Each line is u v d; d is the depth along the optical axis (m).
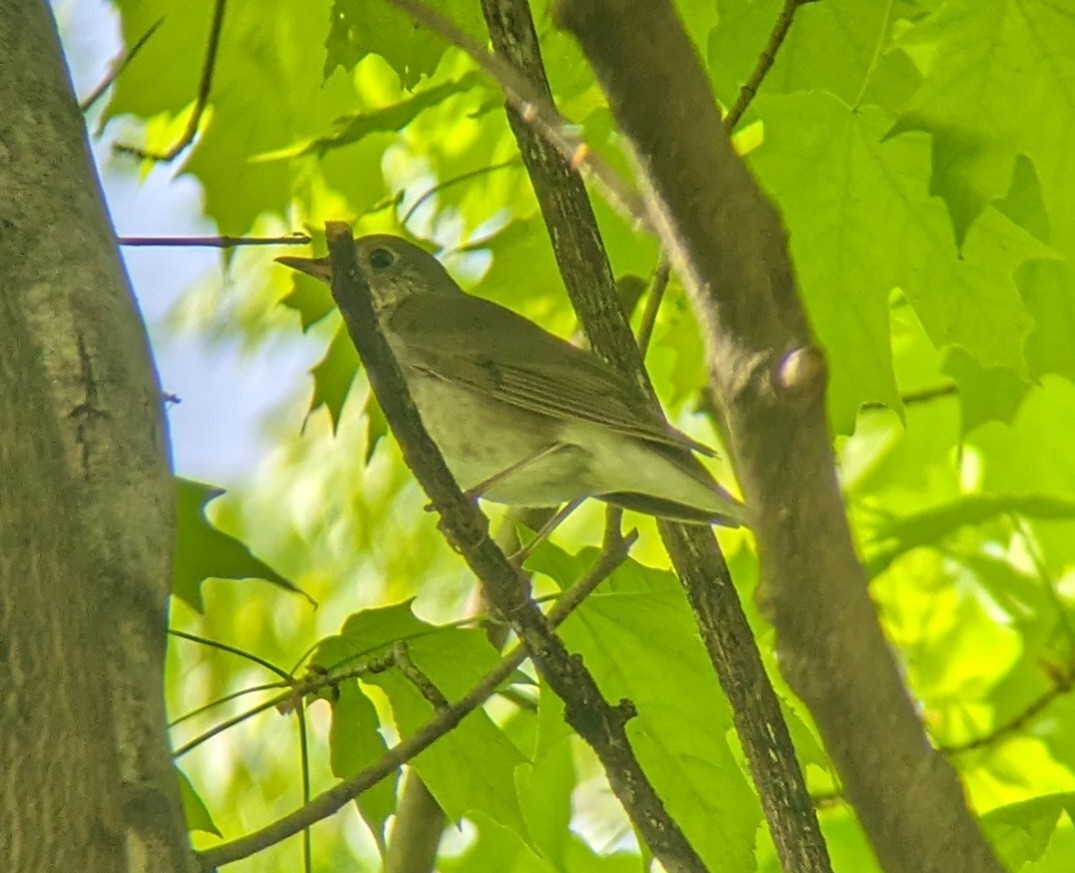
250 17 11.22
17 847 5.02
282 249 14.18
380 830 9.12
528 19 8.77
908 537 11.78
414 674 7.99
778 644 4.63
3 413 5.29
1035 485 13.84
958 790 4.80
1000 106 8.42
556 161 8.81
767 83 10.23
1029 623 13.01
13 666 5.10
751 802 9.17
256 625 14.45
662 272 9.44
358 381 15.06
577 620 9.30
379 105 12.77
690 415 13.89
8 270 6.43
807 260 9.55
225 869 13.53
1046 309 10.43
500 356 10.48
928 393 13.33
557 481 10.28
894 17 10.02
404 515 14.86
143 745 6.15
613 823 13.31
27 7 7.50
